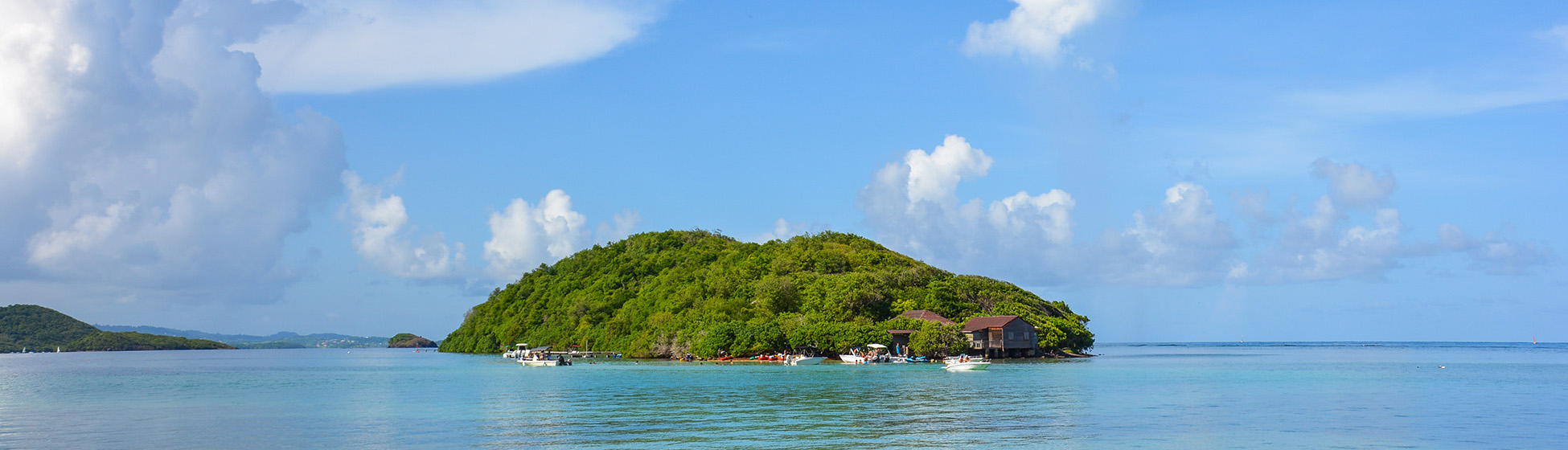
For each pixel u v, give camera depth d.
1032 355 178.50
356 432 63.31
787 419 68.44
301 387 112.69
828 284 187.62
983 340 169.12
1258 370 149.88
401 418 71.94
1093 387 100.38
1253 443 57.38
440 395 94.19
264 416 74.44
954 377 116.75
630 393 92.38
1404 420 68.44
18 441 60.56
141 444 59.06
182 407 83.69
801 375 120.88
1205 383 108.56
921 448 55.06
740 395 87.94
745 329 169.62
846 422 66.50
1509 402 83.75
